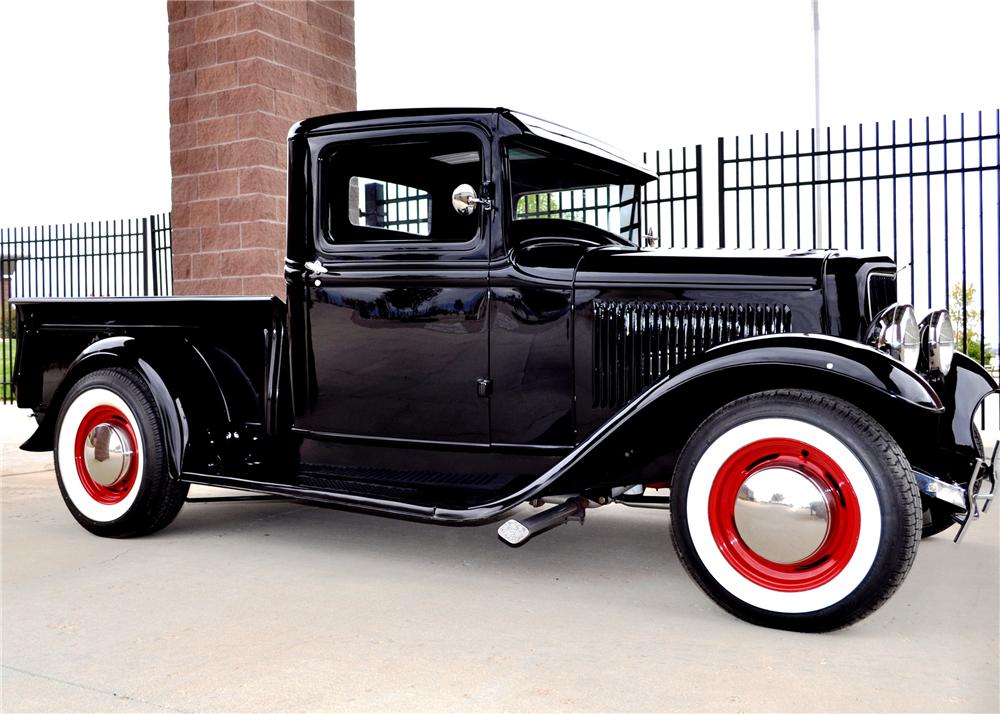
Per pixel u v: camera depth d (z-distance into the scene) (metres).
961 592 2.94
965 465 3.00
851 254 3.07
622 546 3.67
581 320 3.15
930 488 2.52
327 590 3.02
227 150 6.50
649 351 3.10
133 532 3.75
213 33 6.49
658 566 3.34
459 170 3.28
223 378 3.71
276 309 3.58
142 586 3.06
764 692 2.12
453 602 2.88
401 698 2.09
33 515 4.32
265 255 6.45
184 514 4.36
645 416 2.70
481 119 3.21
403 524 4.12
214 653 2.40
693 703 2.05
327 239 3.49
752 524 2.56
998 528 3.88
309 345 3.56
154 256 10.27
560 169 3.53
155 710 2.03
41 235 10.90
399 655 2.38
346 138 3.44
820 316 2.93
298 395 3.60
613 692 2.12
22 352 3.96
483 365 3.26
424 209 3.33
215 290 6.63
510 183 3.23
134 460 3.69
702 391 2.73
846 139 7.13
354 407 3.49
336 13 7.12
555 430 3.20
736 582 2.61
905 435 2.64
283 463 3.64
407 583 3.11
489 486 3.21
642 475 2.94
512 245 3.23
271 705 2.05
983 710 2.00
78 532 3.93
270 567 3.33
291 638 2.52
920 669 2.26
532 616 2.73
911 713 1.99
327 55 7.02
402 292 3.37
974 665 2.29
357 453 3.53
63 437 3.86
